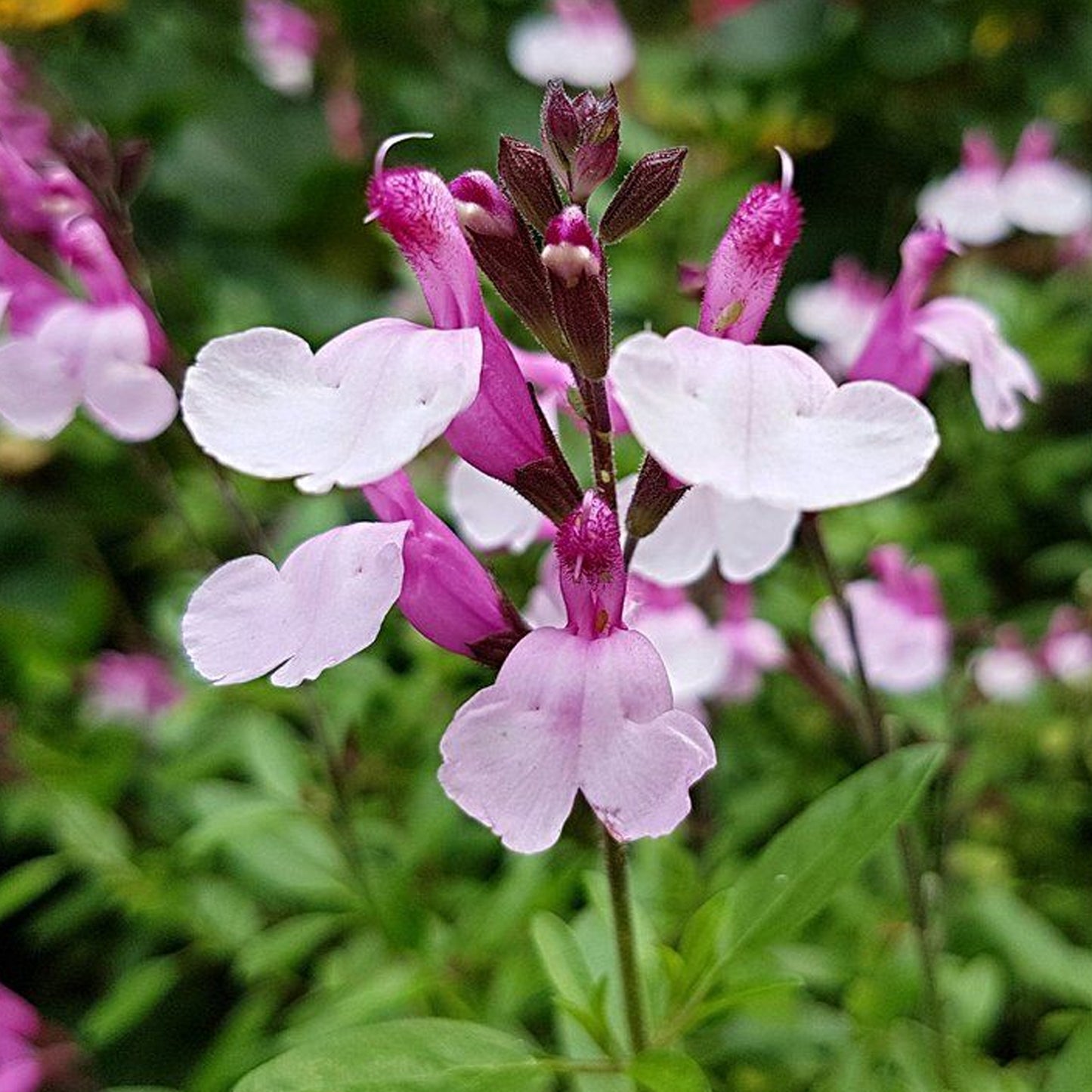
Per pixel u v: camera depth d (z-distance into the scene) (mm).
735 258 201
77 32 547
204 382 192
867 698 249
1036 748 372
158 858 347
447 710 349
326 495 348
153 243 564
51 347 252
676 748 190
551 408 227
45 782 352
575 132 202
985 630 316
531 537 238
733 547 236
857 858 215
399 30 581
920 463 184
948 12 604
